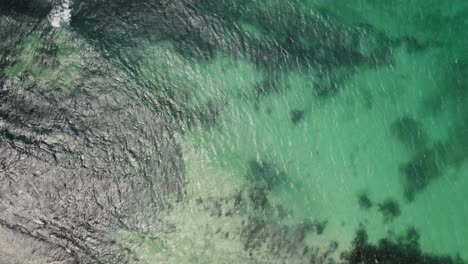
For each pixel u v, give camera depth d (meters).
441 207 10.09
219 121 10.22
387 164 10.32
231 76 10.61
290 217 9.68
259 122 10.33
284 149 10.19
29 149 9.59
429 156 10.47
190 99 10.31
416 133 10.63
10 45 10.34
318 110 10.58
